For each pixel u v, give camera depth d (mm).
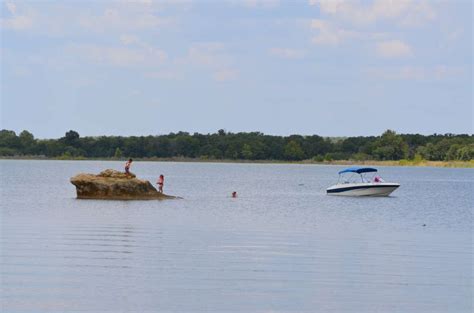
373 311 46938
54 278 53906
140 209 109812
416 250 69812
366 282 54406
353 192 153625
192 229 84438
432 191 187500
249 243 72938
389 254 67062
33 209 108750
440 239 78875
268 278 55250
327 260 63125
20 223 88312
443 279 55719
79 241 72125
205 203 127688
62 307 46469
